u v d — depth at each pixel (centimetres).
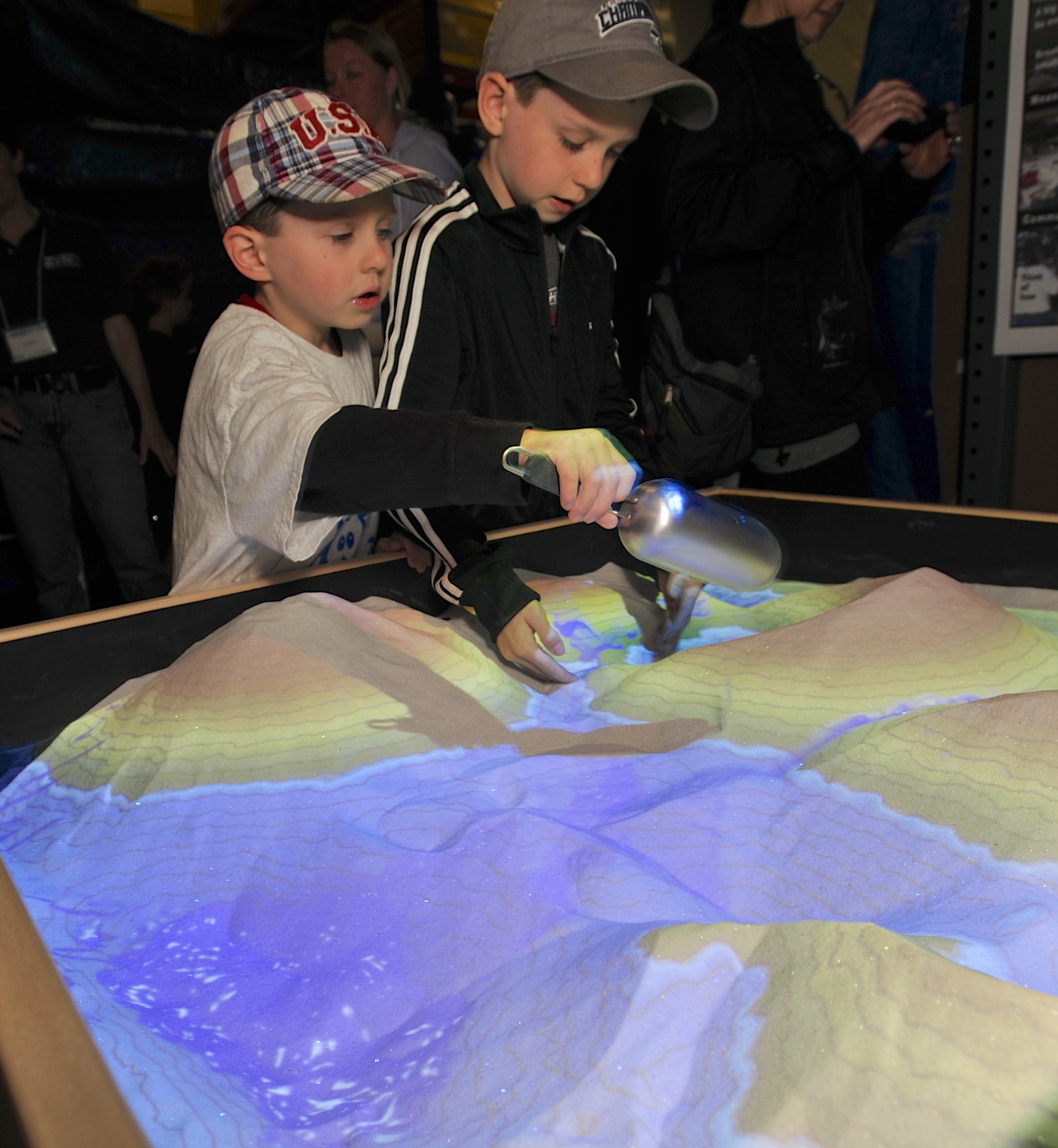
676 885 51
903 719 64
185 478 98
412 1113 38
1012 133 197
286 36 209
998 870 50
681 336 197
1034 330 203
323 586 89
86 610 216
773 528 117
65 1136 25
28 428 201
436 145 223
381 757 65
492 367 117
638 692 78
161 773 64
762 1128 33
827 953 39
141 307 210
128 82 198
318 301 96
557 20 104
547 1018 40
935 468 230
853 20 212
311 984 47
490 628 88
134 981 49
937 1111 32
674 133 189
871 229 225
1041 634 79
